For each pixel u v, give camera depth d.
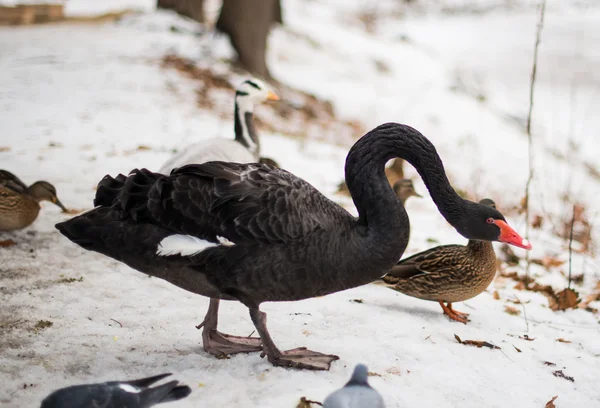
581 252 10.63
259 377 5.14
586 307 7.88
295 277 4.88
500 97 32.53
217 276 4.91
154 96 17.42
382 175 5.09
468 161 20.31
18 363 5.19
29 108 15.09
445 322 6.73
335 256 4.88
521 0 69.50
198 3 27.98
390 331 6.24
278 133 17.53
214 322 5.60
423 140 5.12
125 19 25.98
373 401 3.93
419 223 10.84
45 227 8.51
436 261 6.67
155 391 4.02
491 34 55.75
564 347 6.43
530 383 5.54
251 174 5.00
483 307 7.41
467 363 5.75
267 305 6.77
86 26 25.97
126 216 4.91
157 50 21.78
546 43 51.69
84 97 16.47
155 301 6.64
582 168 22.19
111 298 6.61
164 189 4.85
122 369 5.22
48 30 24.89
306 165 13.67
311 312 6.63
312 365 5.28
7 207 7.84
